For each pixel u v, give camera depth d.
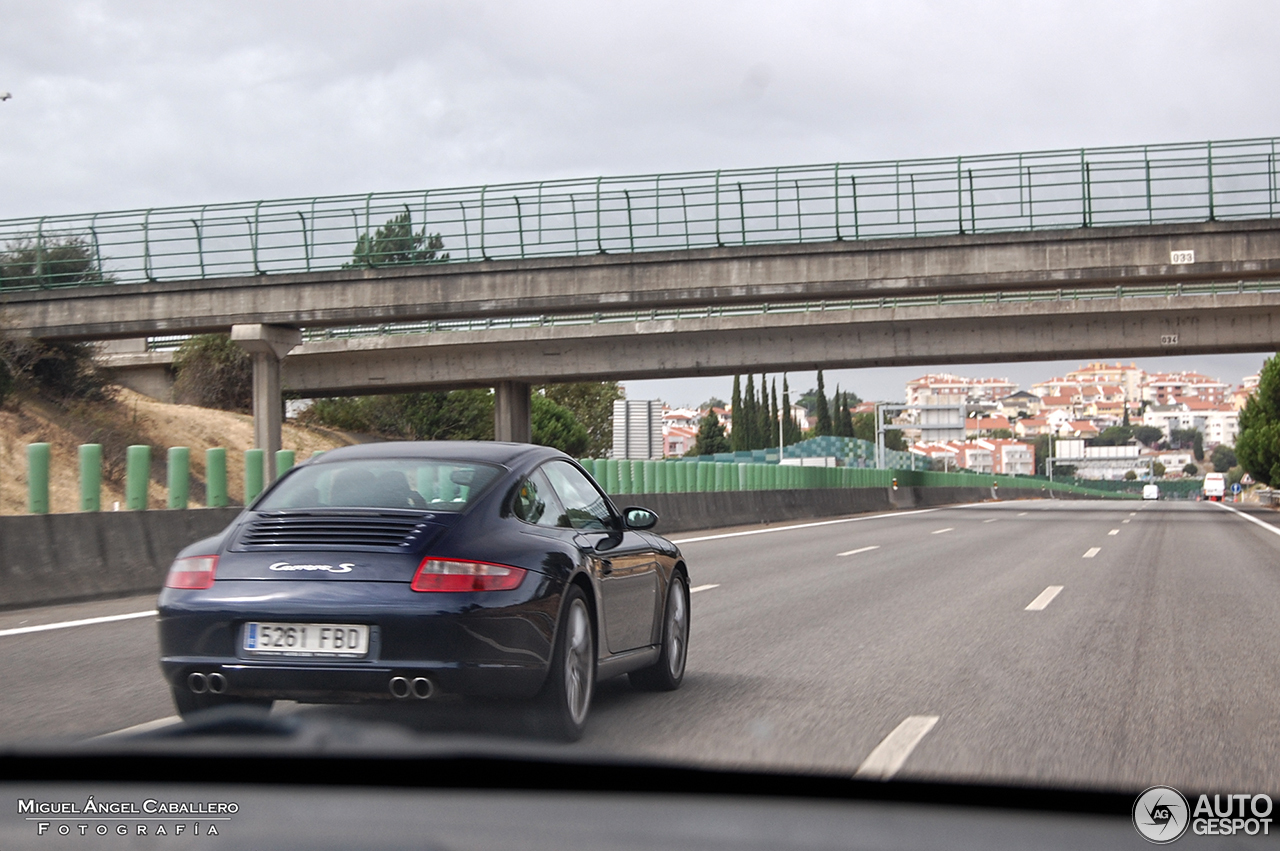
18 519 12.45
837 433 154.75
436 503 5.77
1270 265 39.16
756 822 3.79
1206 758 5.57
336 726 4.64
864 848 3.55
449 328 52.69
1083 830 3.85
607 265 43.12
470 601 5.29
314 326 47.09
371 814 3.79
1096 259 40.19
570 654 5.83
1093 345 44.72
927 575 16.22
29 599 12.22
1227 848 3.71
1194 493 178.25
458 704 5.47
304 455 57.72
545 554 5.70
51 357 46.53
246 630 5.39
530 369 51.81
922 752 5.64
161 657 5.53
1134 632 10.25
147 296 46.00
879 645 9.48
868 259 41.69
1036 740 5.95
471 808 3.89
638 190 43.31
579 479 6.98
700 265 42.53
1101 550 21.73
